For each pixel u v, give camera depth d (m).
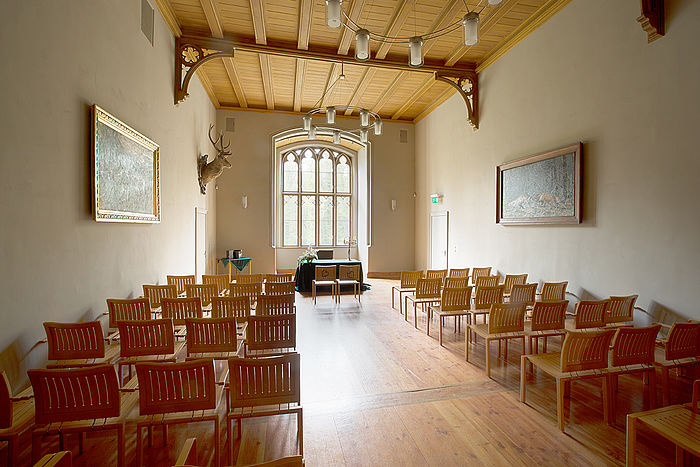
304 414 3.05
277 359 2.29
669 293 4.10
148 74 5.15
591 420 2.93
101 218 3.73
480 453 2.50
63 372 1.98
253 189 10.72
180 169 6.75
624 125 4.64
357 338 5.17
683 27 3.95
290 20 6.21
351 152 13.16
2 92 2.48
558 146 5.76
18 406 2.33
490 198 7.66
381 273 11.77
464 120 8.74
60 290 3.14
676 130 4.02
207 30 6.52
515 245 6.86
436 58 7.71
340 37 6.78
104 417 2.09
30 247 2.77
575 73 5.41
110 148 3.92
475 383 3.66
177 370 2.13
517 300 4.74
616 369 2.93
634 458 2.20
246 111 10.70
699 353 3.14
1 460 2.39
